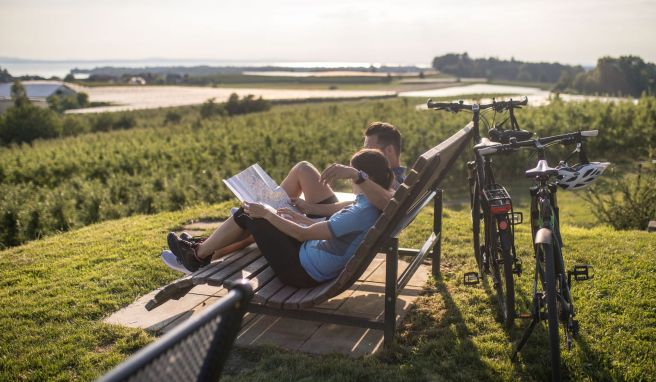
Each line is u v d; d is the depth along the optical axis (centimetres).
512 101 434
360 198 352
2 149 3656
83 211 1112
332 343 363
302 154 2019
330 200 431
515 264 381
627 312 382
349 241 346
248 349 358
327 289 332
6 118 5609
